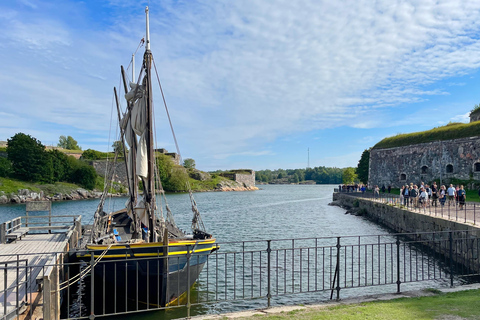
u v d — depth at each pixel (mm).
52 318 8258
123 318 11219
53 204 61531
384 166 52844
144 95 12906
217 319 7367
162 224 13648
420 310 7355
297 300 13062
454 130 41375
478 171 36750
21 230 16797
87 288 14680
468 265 15102
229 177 151625
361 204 42594
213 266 18078
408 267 16766
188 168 138875
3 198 61906
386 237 25625
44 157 76750
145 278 11523
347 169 105625
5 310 7340
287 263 18344
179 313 11664
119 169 89625
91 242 13555
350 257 19438
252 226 33562
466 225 15469
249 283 15125
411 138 48344
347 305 8016
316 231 29672
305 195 99750
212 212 48031
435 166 42594
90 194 78062
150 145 12992
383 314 7184
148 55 12852
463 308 7320
